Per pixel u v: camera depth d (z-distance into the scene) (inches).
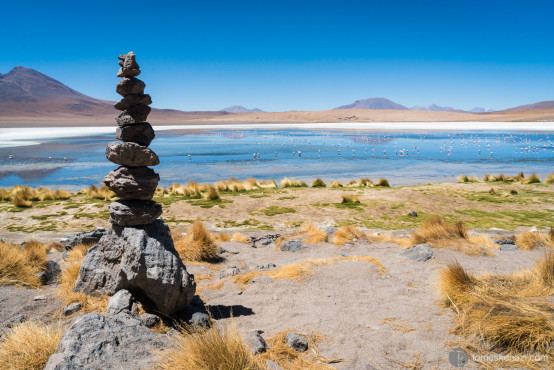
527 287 221.6
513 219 605.6
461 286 226.8
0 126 6023.6
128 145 203.2
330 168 1422.2
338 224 584.1
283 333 187.6
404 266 321.1
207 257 374.9
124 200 214.7
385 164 1531.7
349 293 252.2
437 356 163.2
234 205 684.7
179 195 778.2
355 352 169.8
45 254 324.5
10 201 706.2
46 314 206.5
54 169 1384.1
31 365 149.0
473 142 2620.6
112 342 150.2
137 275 201.5
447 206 686.5
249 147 2317.9
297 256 381.1
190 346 148.7
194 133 4057.6
